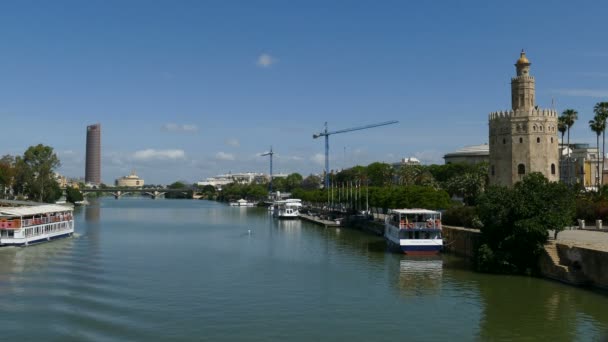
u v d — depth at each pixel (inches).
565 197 3169.3
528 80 4985.2
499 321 2353.6
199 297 2780.5
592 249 2800.2
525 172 4877.0
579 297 2672.2
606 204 4205.2
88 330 2233.0
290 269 3592.5
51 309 2534.5
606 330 2219.5
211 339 2135.8
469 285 2997.0
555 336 2165.4
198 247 4810.5
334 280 3208.7
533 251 3164.4
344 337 2169.0
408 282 3117.6
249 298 2768.2
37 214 4867.1
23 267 3592.5
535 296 2714.1
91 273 3408.0
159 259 4033.0
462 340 2135.8
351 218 7145.7
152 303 2655.0
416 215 4180.6
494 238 3353.8
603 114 5738.2
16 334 2178.9
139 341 2106.3
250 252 4461.1
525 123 4881.9
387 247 4726.9
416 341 2123.5
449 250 4306.1
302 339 2142.0
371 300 2723.9
